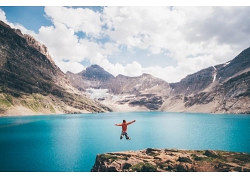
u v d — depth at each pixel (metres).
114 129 138.38
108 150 70.75
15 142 86.50
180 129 137.00
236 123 177.88
